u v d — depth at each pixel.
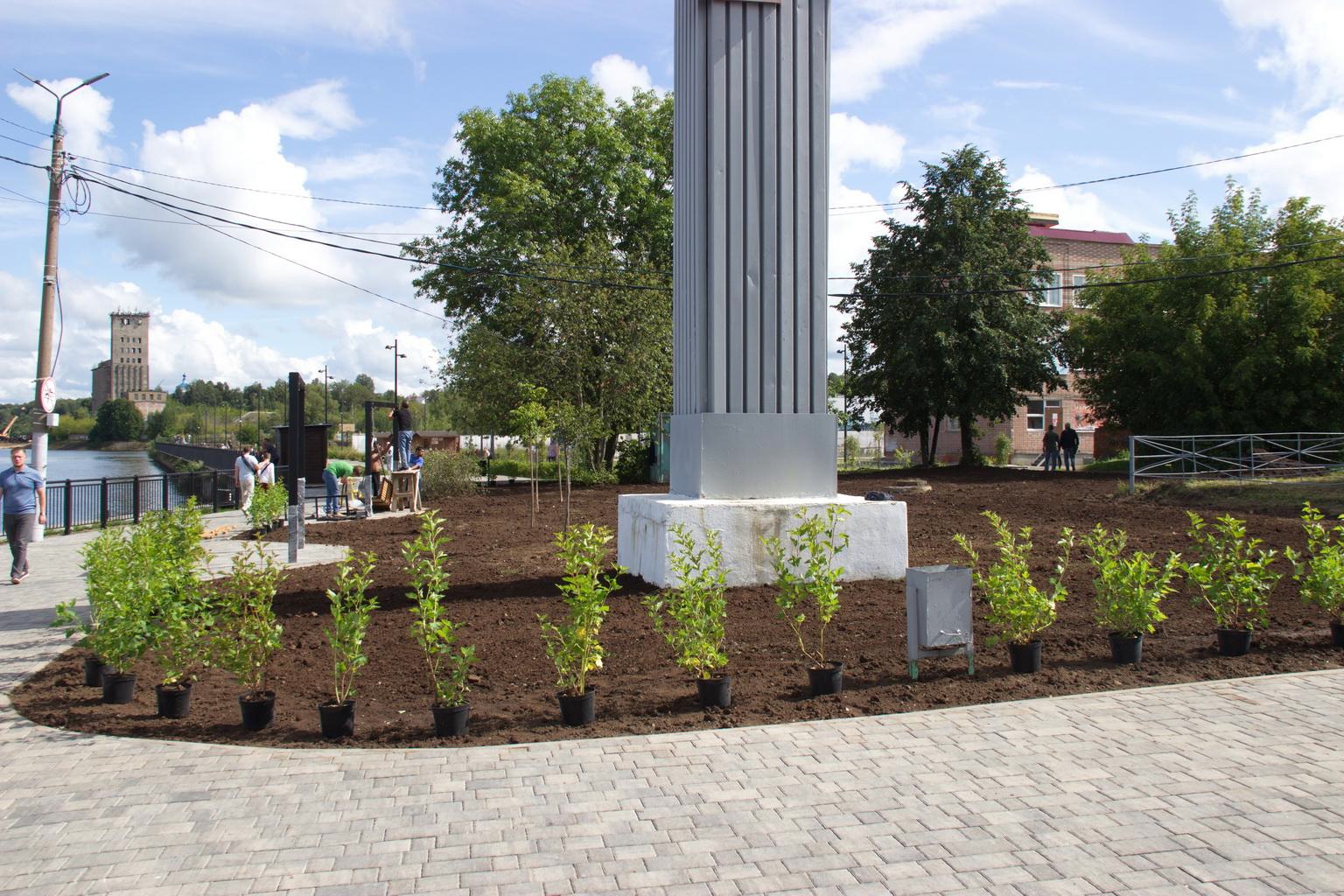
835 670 6.11
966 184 33.53
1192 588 9.59
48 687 6.66
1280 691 6.06
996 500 20.27
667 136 34.91
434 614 5.62
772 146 10.10
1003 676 6.47
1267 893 3.46
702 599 5.98
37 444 17.78
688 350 10.41
